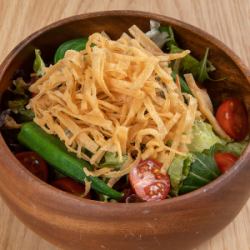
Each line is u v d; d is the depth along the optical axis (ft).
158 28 1.42
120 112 1.23
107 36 1.46
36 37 1.36
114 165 1.23
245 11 1.96
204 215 1.09
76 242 1.12
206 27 1.90
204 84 1.46
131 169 1.21
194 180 1.24
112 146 1.20
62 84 1.29
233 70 1.35
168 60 1.34
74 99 1.24
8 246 1.34
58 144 1.26
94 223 1.05
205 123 1.34
